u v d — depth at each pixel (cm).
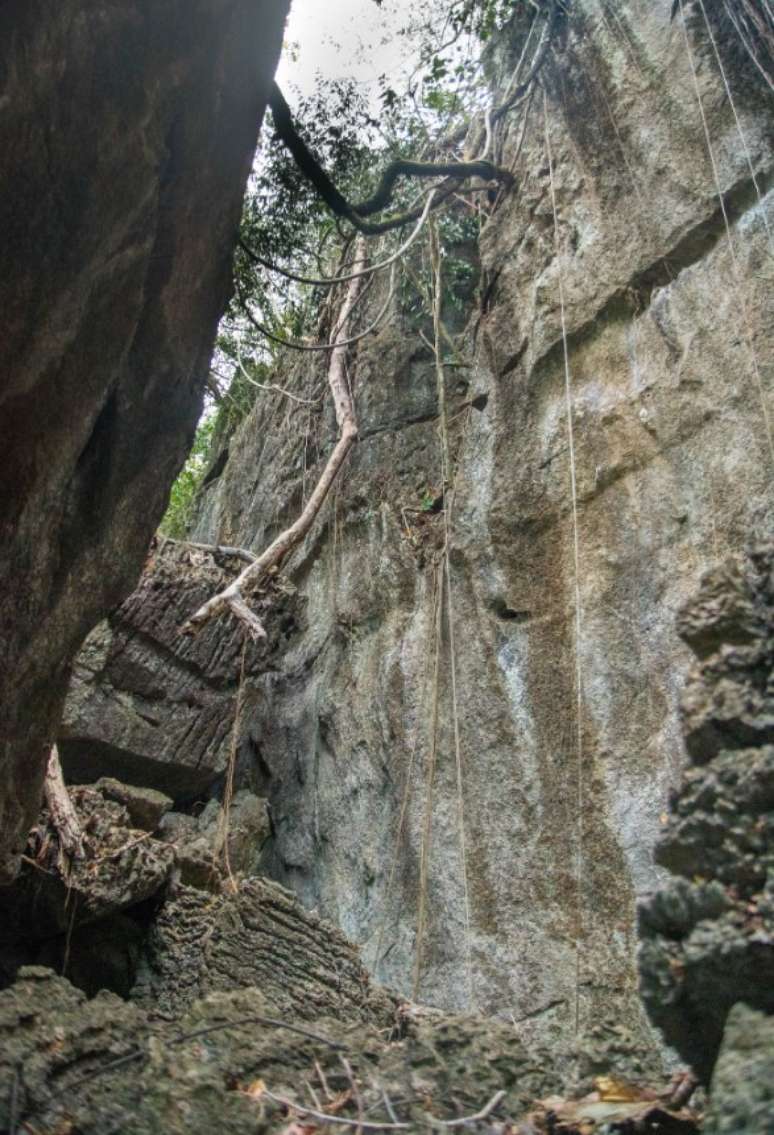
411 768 1014
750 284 773
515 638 929
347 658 1228
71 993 305
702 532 770
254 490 1630
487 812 905
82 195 454
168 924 856
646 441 841
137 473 593
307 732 1290
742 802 229
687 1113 246
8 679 524
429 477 1191
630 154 918
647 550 820
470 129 1213
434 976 906
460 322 1230
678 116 871
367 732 1126
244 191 620
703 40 862
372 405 1319
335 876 1139
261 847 1240
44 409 481
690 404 805
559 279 969
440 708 999
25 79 398
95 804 911
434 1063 279
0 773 548
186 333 604
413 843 984
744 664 245
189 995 799
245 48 573
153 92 488
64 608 560
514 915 850
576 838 818
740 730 238
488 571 974
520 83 1109
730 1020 212
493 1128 245
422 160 1196
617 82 951
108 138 461
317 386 1478
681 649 768
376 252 1327
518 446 982
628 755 794
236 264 938
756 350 756
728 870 229
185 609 1133
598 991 758
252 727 1402
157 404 594
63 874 816
